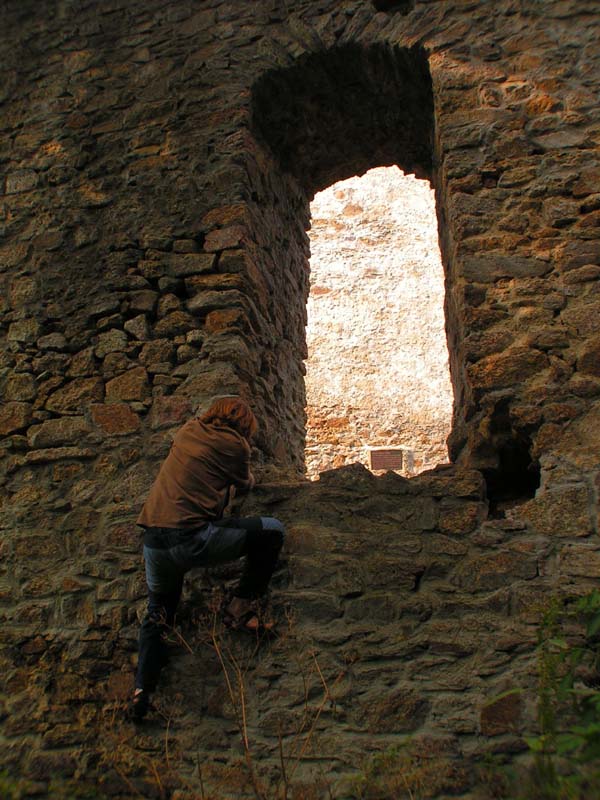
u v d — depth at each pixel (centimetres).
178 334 465
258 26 525
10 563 436
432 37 495
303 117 538
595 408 404
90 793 374
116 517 432
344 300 1133
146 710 378
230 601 395
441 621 379
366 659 379
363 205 1177
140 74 536
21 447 463
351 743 364
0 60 564
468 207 453
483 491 409
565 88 471
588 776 306
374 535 402
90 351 474
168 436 443
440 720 361
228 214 482
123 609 411
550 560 380
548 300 429
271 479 435
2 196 526
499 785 337
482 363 422
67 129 533
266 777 363
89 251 498
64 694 401
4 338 490
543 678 333
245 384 457
